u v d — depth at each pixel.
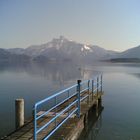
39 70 115.75
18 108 11.64
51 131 11.01
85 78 66.50
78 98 14.19
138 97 31.47
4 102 27.77
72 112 13.55
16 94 34.50
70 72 97.25
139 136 15.49
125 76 73.06
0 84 49.03
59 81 57.28
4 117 20.28
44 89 41.06
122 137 15.22
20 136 10.45
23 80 59.00
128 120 19.33
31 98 30.98
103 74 82.88
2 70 111.44
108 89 40.28
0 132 16.30
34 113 8.62
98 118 20.05
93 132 16.19
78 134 13.19
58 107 16.09
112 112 22.30
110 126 17.70
